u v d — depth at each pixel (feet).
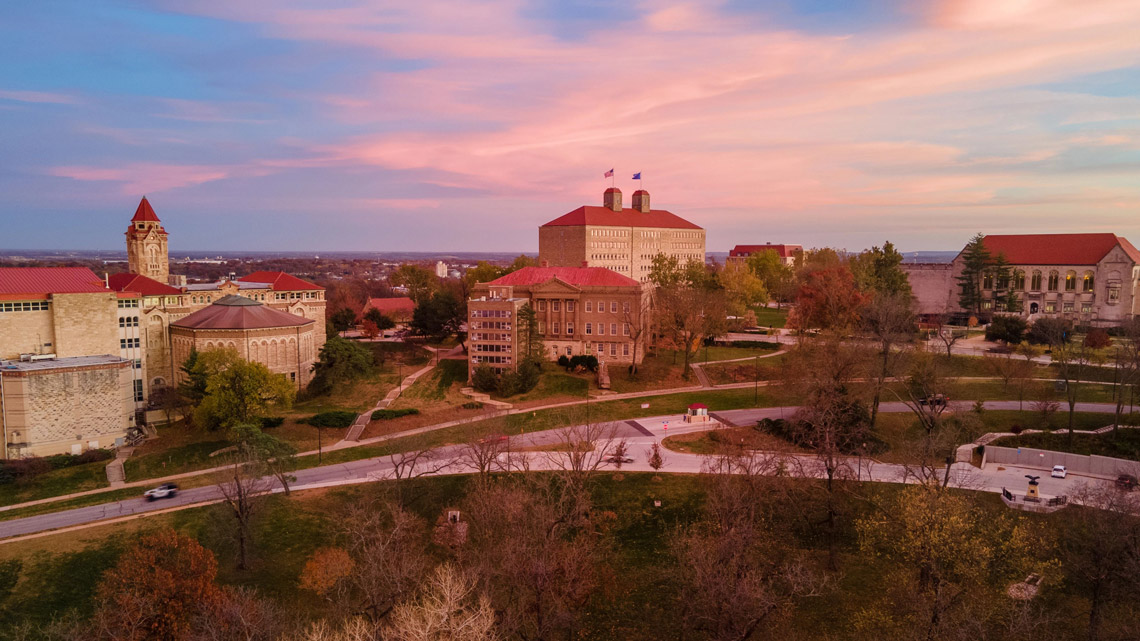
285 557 212.23
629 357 413.39
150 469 278.05
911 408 301.43
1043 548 172.76
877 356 330.54
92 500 248.93
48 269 335.26
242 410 305.32
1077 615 164.45
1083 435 271.28
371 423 325.42
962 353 418.31
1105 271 496.23
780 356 437.58
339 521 216.33
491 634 139.13
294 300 439.22
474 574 163.84
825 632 168.96
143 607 155.02
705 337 457.68
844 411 274.57
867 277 492.95
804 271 623.77
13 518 234.17
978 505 214.69
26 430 283.38
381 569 163.43
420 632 126.72
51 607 188.96
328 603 186.39
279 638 148.77
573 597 171.94
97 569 203.92
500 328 380.99
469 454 263.90
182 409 340.39
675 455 276.41
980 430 281.33
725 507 187.42
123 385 310.24
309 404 357.82
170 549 170.71
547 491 224.53
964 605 153.69
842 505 214.28
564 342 421.59
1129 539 149.48
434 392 378.12
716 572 159.12
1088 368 362.94
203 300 393.50
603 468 261.85
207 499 247.91
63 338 324.80
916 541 159.74
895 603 162.71
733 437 290.35
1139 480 224.33
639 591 194.80
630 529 227.20
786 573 170.09
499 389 369.09
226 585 188.44
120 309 349.61
